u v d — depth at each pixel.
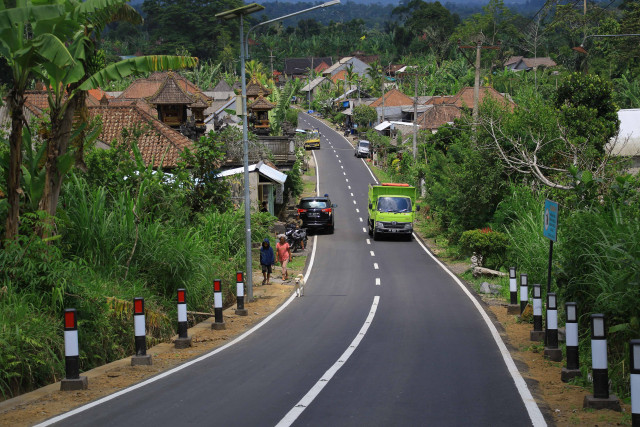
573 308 14.20
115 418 10.97
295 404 11.70
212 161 33.38
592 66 102.12
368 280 35.19
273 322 23.78
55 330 16.20
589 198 21.41
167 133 42.84
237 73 184.75
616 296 15.83
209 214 31.80
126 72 18.58
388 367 15.31
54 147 18.95
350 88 184.12
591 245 18.45
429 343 18.95
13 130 17.89
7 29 16.95
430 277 36.03
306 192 80.94
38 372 14.96
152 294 21.92
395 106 135.00
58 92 18.75
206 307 24.97
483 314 24.94
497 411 11.25
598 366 11.62
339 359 16.38
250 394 12.56
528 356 17.05
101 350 17.64
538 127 40.34
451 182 47.72
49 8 16.00
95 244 21.61
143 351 16.06
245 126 29.08
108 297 18.66
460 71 156.62
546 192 35.88
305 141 121.88
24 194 19.31
